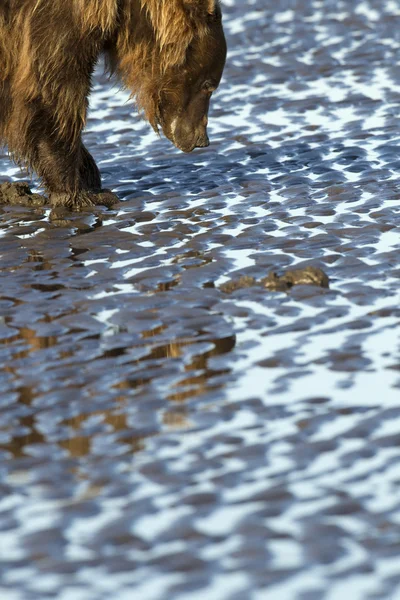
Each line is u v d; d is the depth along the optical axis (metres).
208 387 9.49
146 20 14.61
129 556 7.12
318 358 9.95
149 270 12.59
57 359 10.21
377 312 10.94
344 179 16.03
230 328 10.73
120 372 9.87
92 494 7.88
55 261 13.23
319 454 8.27
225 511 7.58
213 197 15.59
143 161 17.69
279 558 7.03
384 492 7.71
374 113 19.44
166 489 7.90
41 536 7.38
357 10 27.12
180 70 14.85
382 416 8.80
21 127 15.05
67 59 14.55
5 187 16.14
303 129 18.81
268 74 22.30
